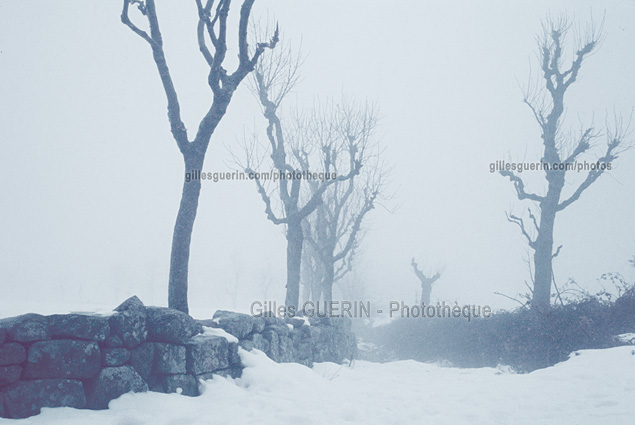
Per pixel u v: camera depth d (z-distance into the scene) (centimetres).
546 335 1556
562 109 2297
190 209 955
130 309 729
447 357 2112
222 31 935
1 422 570
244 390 834
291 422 664
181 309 931
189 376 785
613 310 1723
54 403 629
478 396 894
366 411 756
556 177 2247
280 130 1848
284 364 1008
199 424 621
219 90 967
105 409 663
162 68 961
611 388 902
